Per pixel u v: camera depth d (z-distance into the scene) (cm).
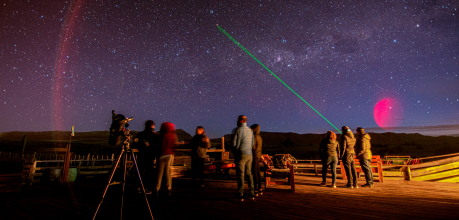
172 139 500
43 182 790
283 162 792
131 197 516
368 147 667
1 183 570
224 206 434
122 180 313
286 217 361
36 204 454
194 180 589
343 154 652
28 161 756
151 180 706
